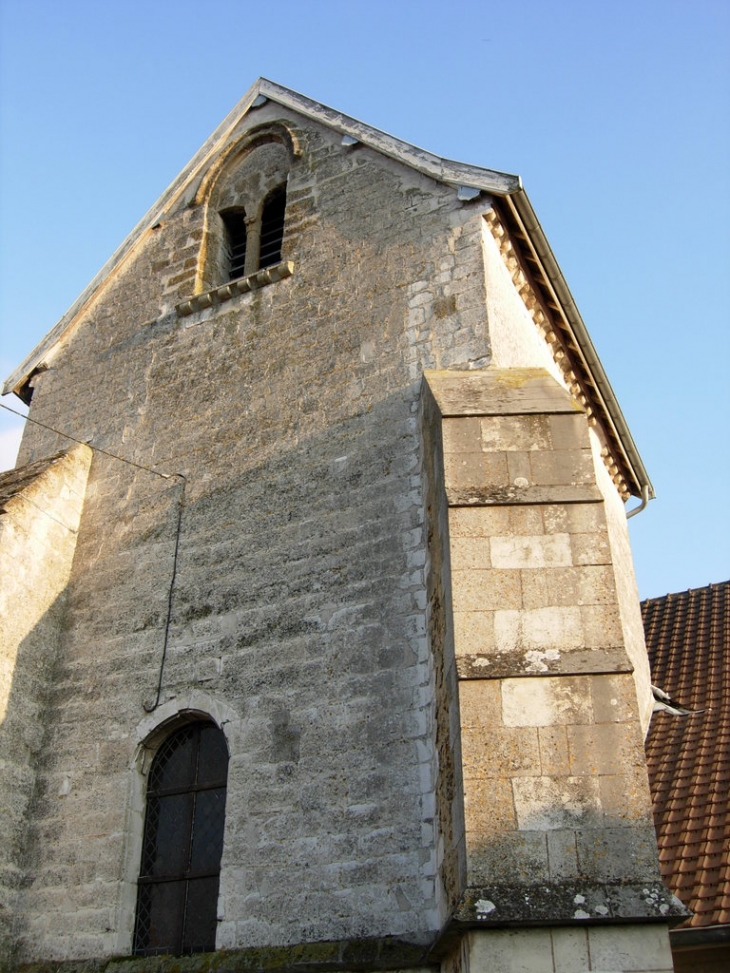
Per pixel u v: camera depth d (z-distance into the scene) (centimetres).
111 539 1322
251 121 1625
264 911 969
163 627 1205
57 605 1292
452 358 1180
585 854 751
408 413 1166
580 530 916
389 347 1235
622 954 712
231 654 1135
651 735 1374
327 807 988
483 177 1276
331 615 1091
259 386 1320
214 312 1445
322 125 1523
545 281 1370
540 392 1045
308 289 1363
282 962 919
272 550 1176
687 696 1489
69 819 1134
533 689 828
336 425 1216
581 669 834
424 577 1049
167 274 1545
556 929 725
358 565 1103
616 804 771
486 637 861
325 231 1405
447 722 896
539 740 803
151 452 1365
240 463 1272
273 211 1563
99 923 1051
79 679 1230
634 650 1527
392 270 1300
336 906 937
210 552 1225
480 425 996
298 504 1188
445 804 882
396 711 996
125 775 1127
